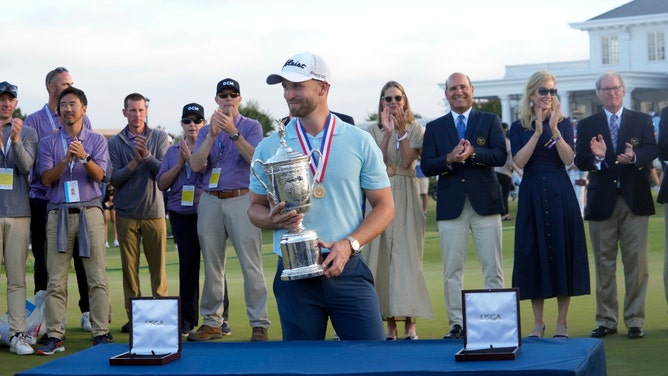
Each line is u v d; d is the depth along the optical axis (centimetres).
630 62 6575
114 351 412
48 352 802
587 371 361
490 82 6156
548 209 795
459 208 818
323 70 494
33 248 905
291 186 466
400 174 840
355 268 491
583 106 6319
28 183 826
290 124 504
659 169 2998
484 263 821
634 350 750
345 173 492
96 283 830
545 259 794
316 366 367
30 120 913
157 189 916
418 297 828
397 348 401
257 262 848
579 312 953
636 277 811
